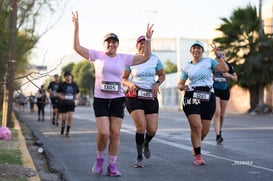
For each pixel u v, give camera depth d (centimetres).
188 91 1403
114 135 1220
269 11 6331
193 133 1405
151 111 1354
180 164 1423
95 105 1206
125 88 1340
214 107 1427
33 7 2923
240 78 5425
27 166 1362
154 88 1334
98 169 1262
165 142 2038
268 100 5900
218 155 1605
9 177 1157
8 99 2731
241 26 5453
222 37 5575
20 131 2544
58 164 1458
